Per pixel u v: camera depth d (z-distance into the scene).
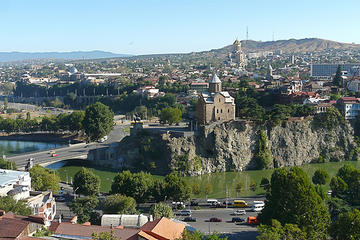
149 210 193.50
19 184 176.62
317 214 145.50
